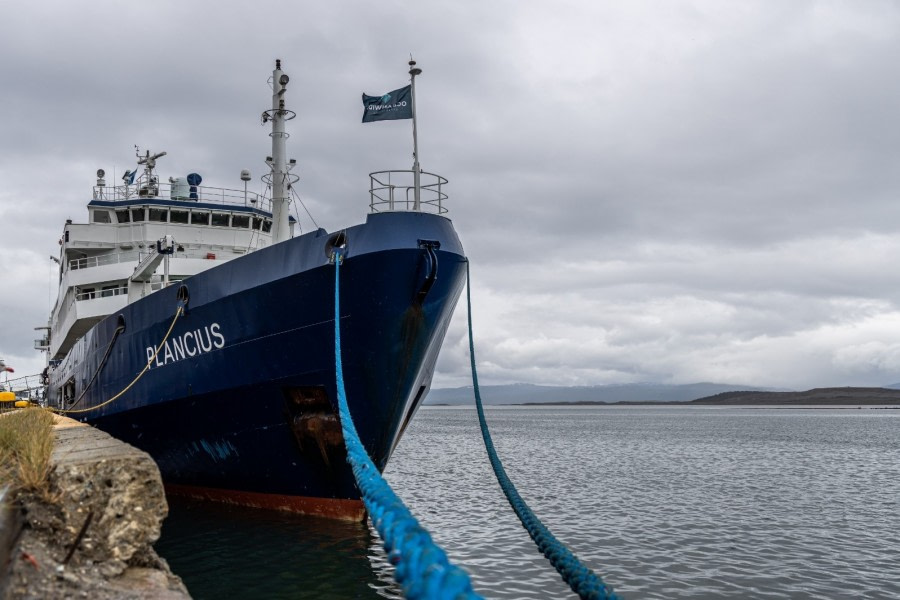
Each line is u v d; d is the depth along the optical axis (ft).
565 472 118.52
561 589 44.62
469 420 498.28
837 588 47.47
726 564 53.57
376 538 47.78
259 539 47.55
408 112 47.78
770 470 125.90
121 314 62.64
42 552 17.11
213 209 82.94
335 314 41.39
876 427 341.82
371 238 43.24
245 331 48.96
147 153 87.66
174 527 50.70
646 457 152.66
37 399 132.16
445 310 46.42
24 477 18.61
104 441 28.84
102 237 83.05
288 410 49.19
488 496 86.99
